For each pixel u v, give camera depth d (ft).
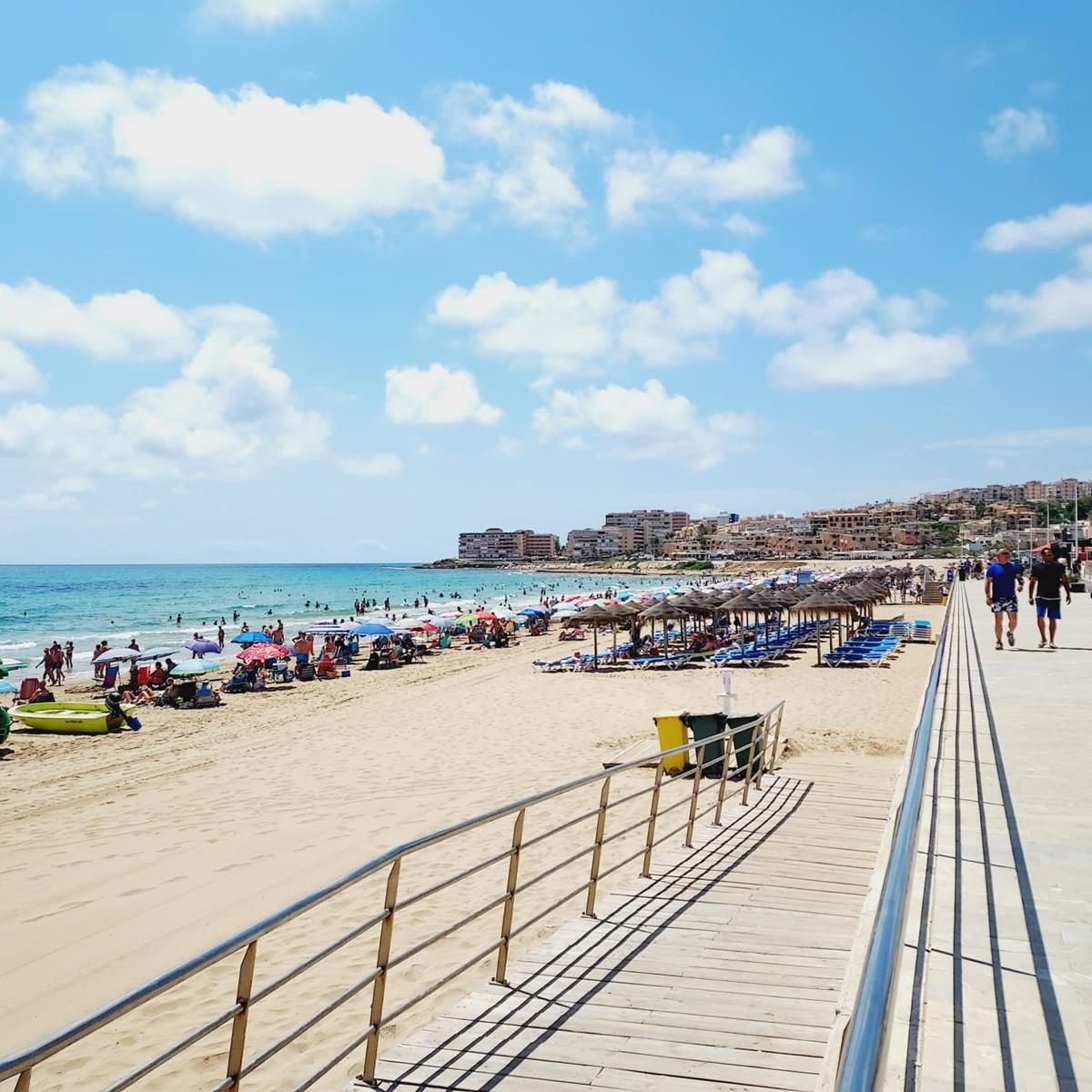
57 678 112.06
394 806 38.88
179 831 37.35
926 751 12.58
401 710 72.84
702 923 18.16
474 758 49.42
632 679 85.15
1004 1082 9.39
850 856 23.44
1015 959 12.48
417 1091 11.76
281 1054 17.19
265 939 24.00
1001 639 53.57
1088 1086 9.32
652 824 21.98
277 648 99.76
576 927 18.07
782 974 15.16
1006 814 19.81
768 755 40.73
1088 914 14.11
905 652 97.81
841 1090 4.33
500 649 134.72
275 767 50.65
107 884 30.66
